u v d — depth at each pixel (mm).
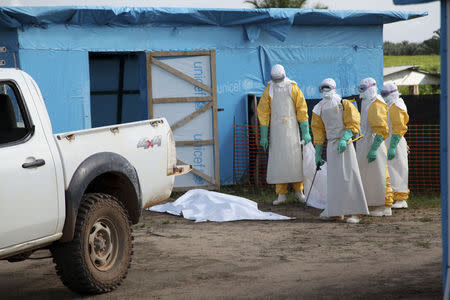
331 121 8695
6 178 4535
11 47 11500
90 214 5266
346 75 14016
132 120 16594
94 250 5363
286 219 9156
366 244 7301
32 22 11406
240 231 8344
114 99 16453
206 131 12539
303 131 10594
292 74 13609
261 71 13383
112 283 5469
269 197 11461
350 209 8672
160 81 12375
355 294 5121
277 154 10633
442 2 4184
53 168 4945
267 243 7520
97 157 5328
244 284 5609
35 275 6207
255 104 12836
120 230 5625
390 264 6219
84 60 12023
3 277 6160
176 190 12422
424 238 7578
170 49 12703
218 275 5988
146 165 5957
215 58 12508
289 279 5738
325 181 10430
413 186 12234
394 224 8633
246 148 13266
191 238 7926
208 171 12562
